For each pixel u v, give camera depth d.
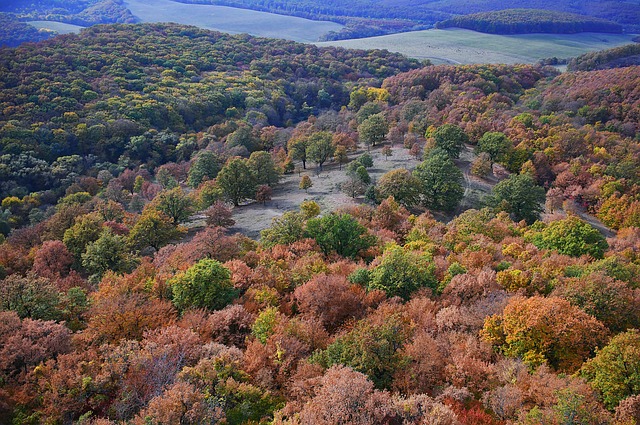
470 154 128.38
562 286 44.94
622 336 33.00
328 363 35.50
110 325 40.81
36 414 31.80
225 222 88.88
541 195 95.31
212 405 29.94
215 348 37.12
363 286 51.59
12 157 125.56
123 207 108.12
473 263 54.88
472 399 32.03
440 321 41.12
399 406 28.77
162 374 33.12
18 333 37.47
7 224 98.12
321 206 97.25
